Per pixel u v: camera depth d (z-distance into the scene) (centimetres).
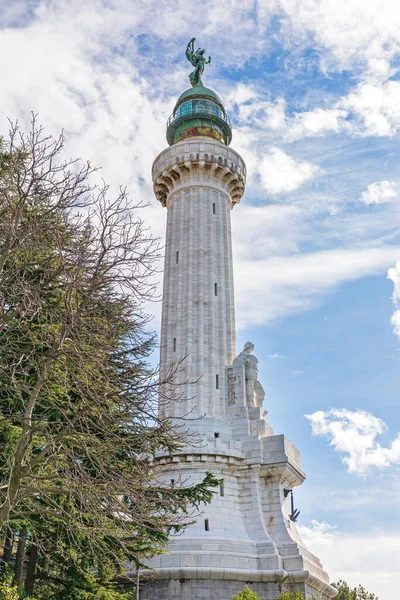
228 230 5772
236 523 4394
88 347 1922
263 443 4691
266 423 4909
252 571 4075
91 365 1986
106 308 1958
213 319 5219
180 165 5794
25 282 1884
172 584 3978
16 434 2114
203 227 5584
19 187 1939
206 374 5016
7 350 2023
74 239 2016
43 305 1980
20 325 1958
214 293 5350
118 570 2794
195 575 3978
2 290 1958
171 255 5594
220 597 3962
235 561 4081
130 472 2166
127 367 1992
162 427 2045
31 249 1953
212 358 5072
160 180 5969
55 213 2005
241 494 4559
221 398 4969
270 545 4212
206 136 6228
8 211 1966
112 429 2005
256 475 4572
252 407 4928
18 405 2216
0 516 1655
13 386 1972
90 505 1859
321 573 4547
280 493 4559
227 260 5575
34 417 2153
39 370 1869
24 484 1952
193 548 4081
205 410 4869
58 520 2148
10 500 1680
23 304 1877
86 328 1922
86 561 2494
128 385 1972
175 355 5131
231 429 4822
